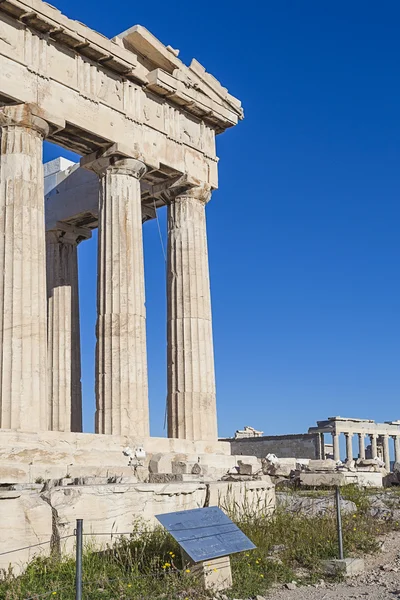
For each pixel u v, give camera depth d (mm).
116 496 15195
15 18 24312
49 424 32156
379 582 14438
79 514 14383
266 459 32062
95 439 23469
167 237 30781
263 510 18719
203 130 31469
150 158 28453
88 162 28016
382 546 17984
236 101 32406
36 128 24438
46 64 25016
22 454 20547
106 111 26984
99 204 27828
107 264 26922
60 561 13500
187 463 23469
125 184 27578
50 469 19531
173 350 29391
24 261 23250
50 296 34156
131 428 25734
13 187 23672
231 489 18203
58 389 32562
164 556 13789
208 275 30797
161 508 16203
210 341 29844
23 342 22625
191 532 12914
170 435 28844
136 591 12391
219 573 13344
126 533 14578
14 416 21922
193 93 30312
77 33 25531
